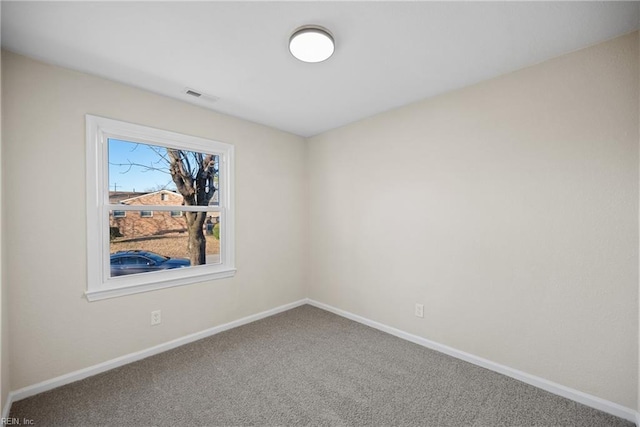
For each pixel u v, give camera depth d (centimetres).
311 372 218
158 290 247
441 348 248
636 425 163
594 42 174
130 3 139
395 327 282
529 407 179
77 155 204
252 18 151
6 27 156
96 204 214
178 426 164
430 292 255
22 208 184
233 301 300
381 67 202
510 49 181
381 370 221
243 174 306
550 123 192
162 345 248
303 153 371
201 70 205
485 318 223
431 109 252
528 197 202
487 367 221
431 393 193
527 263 203
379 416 172
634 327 166
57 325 198
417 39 170
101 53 183
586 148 179
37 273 190
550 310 194
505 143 211
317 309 355
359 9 145
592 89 177
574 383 185
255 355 243
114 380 206
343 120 311
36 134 189
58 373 198
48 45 174
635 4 141
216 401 185
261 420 169
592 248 178
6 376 172
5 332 171
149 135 239
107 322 220
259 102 262
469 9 145
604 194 174
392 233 283
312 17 151
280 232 343
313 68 203
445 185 244
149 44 174
